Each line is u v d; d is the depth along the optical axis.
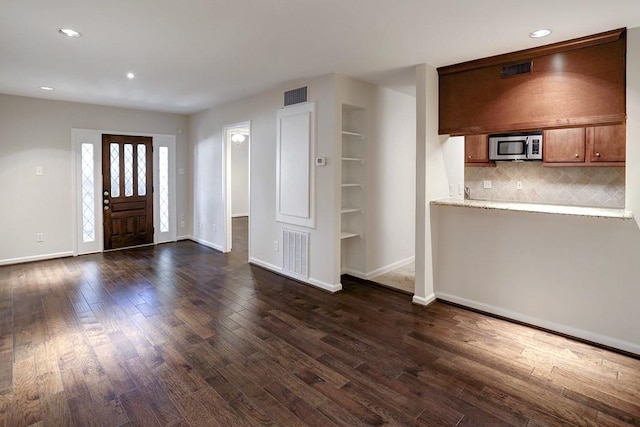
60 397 2.29
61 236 5.84
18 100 5.36
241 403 2.24
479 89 3.56
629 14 2.50
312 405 2.22
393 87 4.77
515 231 3.41
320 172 4.33
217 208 6.45
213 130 6.41
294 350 2.89
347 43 3.13
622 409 2.17
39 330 3.23
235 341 3.05
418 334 3.17
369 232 4.70
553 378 2.50
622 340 2.88
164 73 4.12
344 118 4.75
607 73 2.84
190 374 2.55
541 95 3.17
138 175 6.61
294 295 4.17
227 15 2.60
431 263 3.90
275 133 4.98
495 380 2.47
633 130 2.73
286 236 4.88
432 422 2.07
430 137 3.77
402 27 2.79
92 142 6.05
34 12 2.56
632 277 2.81
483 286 3.66
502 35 2.91
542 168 4.57
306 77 4.30
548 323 3.24
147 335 3.15
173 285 4.52
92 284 4.54
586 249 3.01
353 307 3.80
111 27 2.82
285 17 2.63
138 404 2.22
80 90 4.99
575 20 2.61
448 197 4.16
